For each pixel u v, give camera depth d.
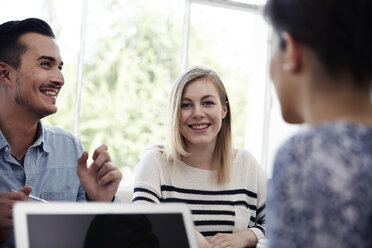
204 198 1.94
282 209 0.59
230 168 1.98
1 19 2.77
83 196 1.62
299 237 0.57
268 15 0.68
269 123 3.56
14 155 1.51
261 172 2.09
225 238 1.81
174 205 0.95
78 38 3.03
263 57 3.58
